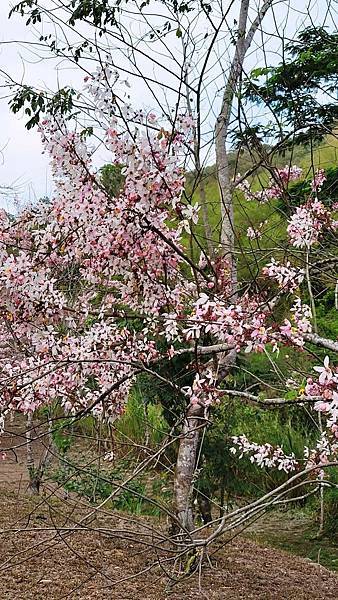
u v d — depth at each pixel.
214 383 3.53
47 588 4.10
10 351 4.28
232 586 4.51
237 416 6.94
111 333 3.85
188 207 3.19
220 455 5.81
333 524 7.07
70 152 3.19
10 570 4.39
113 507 6.12
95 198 3.20
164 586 4.22
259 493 6.47
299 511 7.89
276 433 7.24
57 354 3.73
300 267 3.70
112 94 3.12
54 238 3.68
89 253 3.51
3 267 3.56
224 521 2.55
